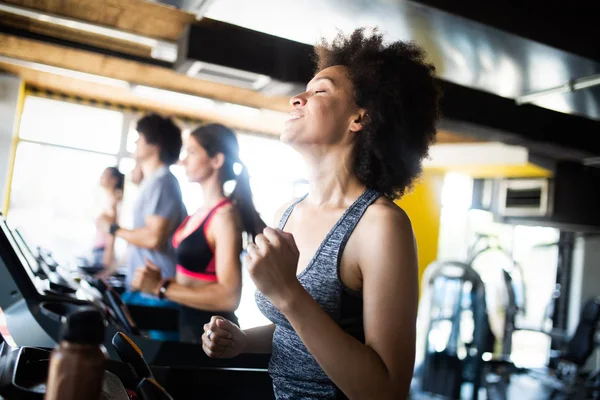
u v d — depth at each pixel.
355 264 0.97
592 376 5.58
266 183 8.33
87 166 7.11
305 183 8.48
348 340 0.86
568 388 5.45
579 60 2.88
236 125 7.97
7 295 1.35
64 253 6.97
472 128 4.57
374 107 1.08
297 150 1.12
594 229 6.89
